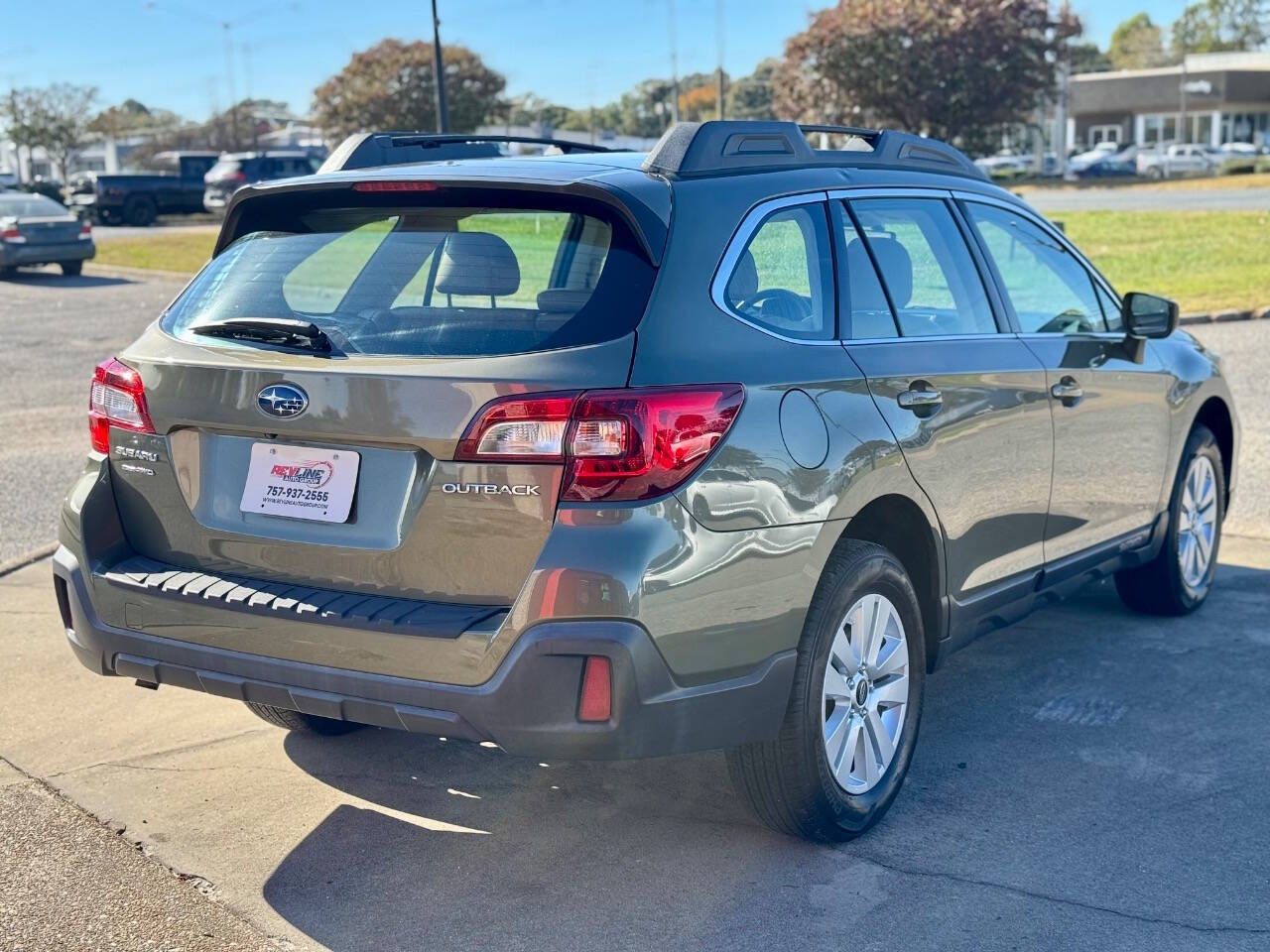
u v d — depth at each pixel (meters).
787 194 3.70
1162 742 4.33
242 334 3.42
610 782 4.09
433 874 3.52
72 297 21.58
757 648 3.26
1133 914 3.27
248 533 3.36
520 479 3.01
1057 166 65.56
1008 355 4.29
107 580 3.50
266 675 3.27
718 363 3.21
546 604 2.97
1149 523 5.25
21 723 4.55
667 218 3.31
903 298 3.97
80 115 76.25
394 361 3.15
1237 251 21.45
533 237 3.36
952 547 4.00
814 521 3.36
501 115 59.25
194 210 42.53
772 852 3.62
